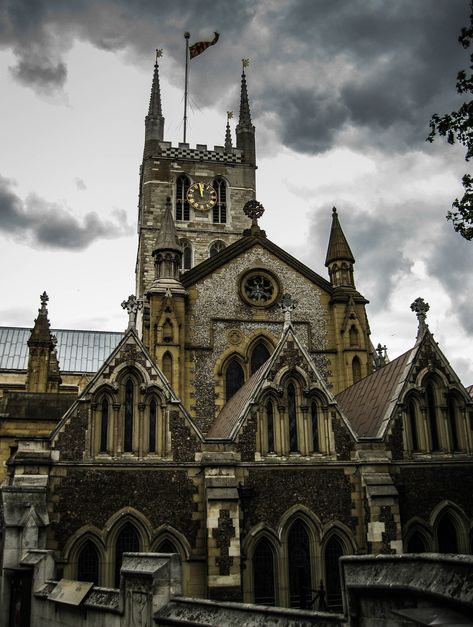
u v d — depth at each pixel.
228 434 34.66
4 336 95.81
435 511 34.47
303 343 48.38
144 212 84.44
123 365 34.25
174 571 19.70
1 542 30.86
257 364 47.59
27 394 41.94
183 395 44.88
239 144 91.44
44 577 25.62
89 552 31.47
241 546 32.12
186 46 98.69
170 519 32.47
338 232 52.31
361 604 15.32
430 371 36.78
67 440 32.50
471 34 28.78
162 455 33.44
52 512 31.27
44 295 62.19
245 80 94.69
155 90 91.50
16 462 31.34
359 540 33.47
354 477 34.34
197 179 87.12
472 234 29.50
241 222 86.25
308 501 33.56
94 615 21.73
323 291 50.16
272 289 49.28
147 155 86.75
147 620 19.33
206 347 46.28
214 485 32.41
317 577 32.59
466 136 29.36
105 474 32.44
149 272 82.12
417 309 38.28
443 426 36.25
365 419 38.31
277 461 33.84
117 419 33.53
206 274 48.38
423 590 13.59
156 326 45.16
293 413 35.28
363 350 47.94
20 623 26.59
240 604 17.83
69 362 97.25
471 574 12.80
